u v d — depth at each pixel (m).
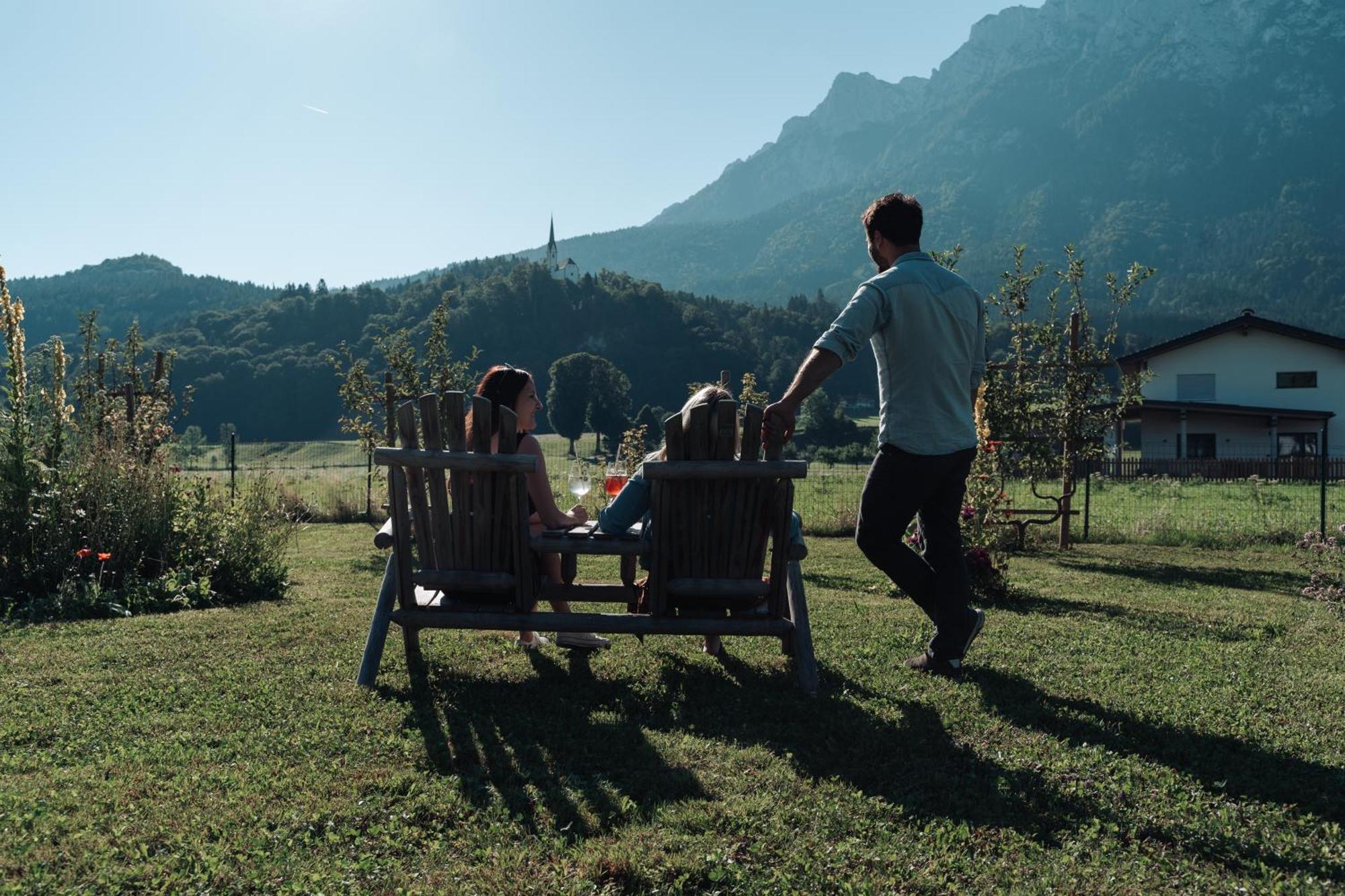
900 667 4.45
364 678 3.99
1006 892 2.29
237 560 6.83
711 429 3.73
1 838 2.44
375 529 14.26
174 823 2.57
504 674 4.20
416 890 2.23
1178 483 30.20
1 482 6.46
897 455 4.15
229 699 3.74
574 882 2.27
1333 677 4.38
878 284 4.02
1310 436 41.41
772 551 3.91
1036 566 10.27
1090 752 3.26
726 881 2.31
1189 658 4.77
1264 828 2.66
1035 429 12.13
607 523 4.12
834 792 2.87
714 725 3.52
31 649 4.65
